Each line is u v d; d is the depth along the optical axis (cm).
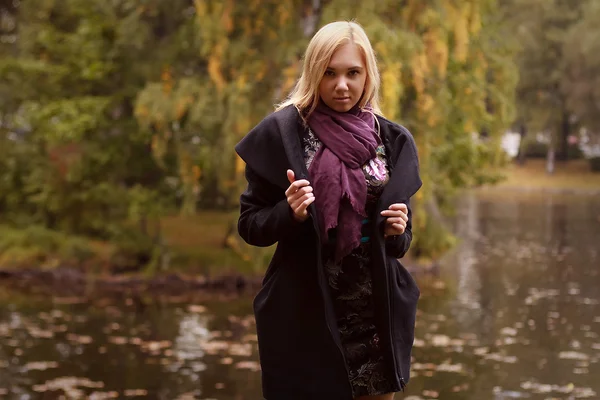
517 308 1409
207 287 1677
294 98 274
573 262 2016
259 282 1689
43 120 1808
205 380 955
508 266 1948
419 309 1402
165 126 1650
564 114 6022
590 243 2416
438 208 2108
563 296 1535
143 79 1878
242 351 1116
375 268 267
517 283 1697
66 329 1275
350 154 263
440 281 1723
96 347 1141
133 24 1812
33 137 1967
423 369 977
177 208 1923
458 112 1709
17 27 2284
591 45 5138
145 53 1847
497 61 1700
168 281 1689
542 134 6394
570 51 5266
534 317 1327
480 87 1627
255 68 1511
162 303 1520
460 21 1402
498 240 2484
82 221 1888
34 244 1848
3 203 2038
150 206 1794
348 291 272
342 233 263
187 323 1325
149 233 2100
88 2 1870
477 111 1625
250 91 1530
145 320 1350
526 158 6347
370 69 269
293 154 264
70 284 1705
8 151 1984
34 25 2019
